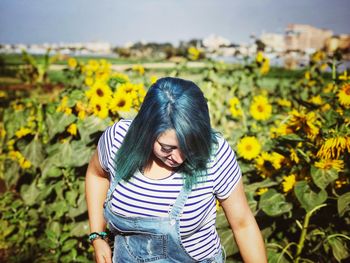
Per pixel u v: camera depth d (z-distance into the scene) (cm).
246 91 579
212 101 520
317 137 260
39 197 336
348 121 265
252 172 316
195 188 153
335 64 454
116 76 342
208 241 167
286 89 715
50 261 339
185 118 137
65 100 337
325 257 262
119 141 163
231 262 259
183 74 554
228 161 157
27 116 441
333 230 262
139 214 158
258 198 285
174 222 156
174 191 153
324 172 233
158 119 139
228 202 162
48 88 905
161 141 142
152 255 163
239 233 167
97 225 184
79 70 507
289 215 259
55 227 344
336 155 253
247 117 553
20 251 360
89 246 345
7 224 377
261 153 320
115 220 165
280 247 259
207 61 538
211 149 148
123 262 170
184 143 139
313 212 259
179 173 154
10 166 417
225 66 591
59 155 329
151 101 142
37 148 359
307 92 640
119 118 311
